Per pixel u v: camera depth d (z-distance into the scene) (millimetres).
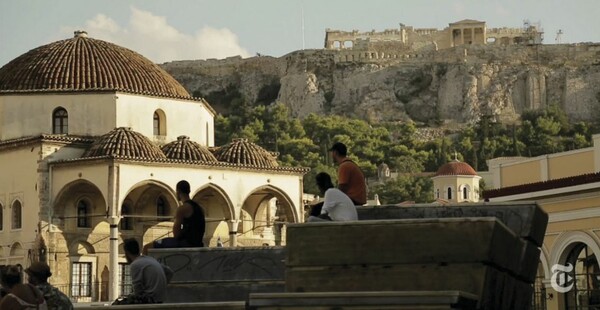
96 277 84562
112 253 80875
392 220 20078
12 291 23531
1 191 86750
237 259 25953
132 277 24125
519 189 60000
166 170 83812
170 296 25906
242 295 25781
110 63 90125
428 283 19766
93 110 87312
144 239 86125
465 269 19688
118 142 83375
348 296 18812
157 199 86812
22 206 85062
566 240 57094
